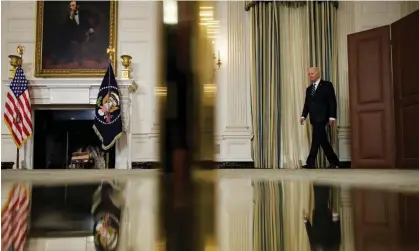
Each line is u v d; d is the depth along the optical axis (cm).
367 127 431
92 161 511
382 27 424
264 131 498
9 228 20
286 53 507
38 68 519
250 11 511
